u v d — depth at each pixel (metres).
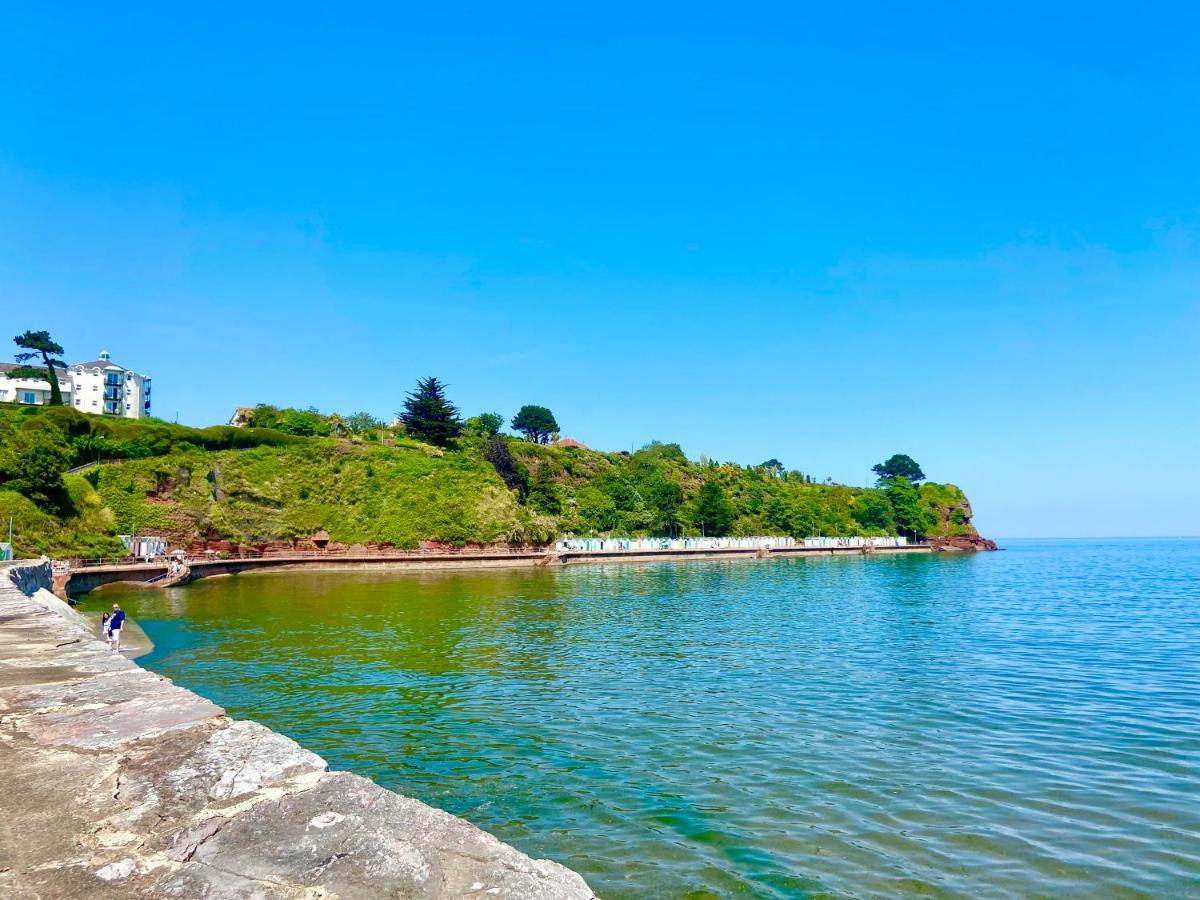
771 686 23.62
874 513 173.00
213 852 4.87
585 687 23.53
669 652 30.36
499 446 124.94
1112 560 147.75
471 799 13.71
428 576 76.31
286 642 32.53
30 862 4.67
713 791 14.06
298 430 113.38
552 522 112.25
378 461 102.75
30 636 15.25
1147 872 10.59
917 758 16.00
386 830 5.26
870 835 11.97
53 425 80.25
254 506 88.38
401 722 19.22
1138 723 18.78
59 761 6.59
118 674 10.62
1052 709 20.36
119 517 76.50
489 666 27.11
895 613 45.44
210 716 8.05
